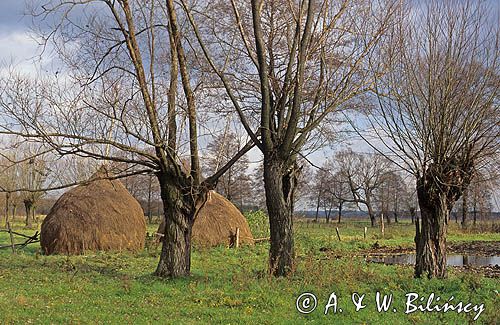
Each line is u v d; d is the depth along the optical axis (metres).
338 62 14.27
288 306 10.48
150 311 10.24
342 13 14.16
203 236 24.56
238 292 11.80
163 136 14.01
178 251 14.38
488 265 22.09
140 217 24.36
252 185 54.00
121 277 14.56
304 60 13.34
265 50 14.08
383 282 12.74
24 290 12.31
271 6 15.17
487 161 13.52
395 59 13.20
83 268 16.41
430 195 13.41
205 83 15.11
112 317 9.71
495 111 12.77
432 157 13.18
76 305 10.69
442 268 13.46
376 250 28.00
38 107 13.11
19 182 48.03
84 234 22.41
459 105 12.74
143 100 13.65
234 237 25.31
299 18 13.67
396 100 13.16
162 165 14.21
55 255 21.62
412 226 57.59
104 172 17.36
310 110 14.35
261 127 13.80
